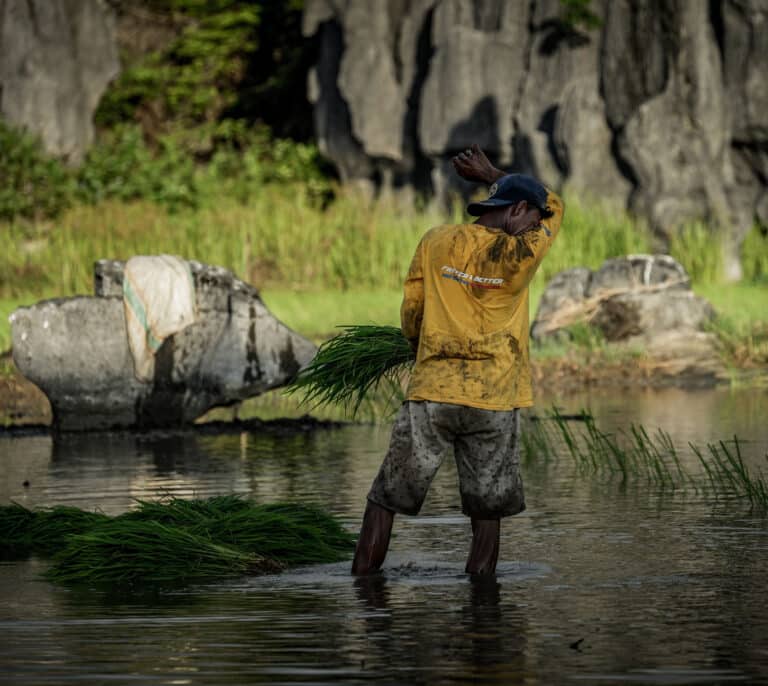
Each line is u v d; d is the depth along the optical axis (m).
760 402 31.75
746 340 41.62
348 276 58.88
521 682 9.14
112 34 73.25
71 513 16.23
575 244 58.88
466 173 14.03
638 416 28.81
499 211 13.31
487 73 66.88
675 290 41.56
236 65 84.06
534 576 13.02
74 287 55.06
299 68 80.19
